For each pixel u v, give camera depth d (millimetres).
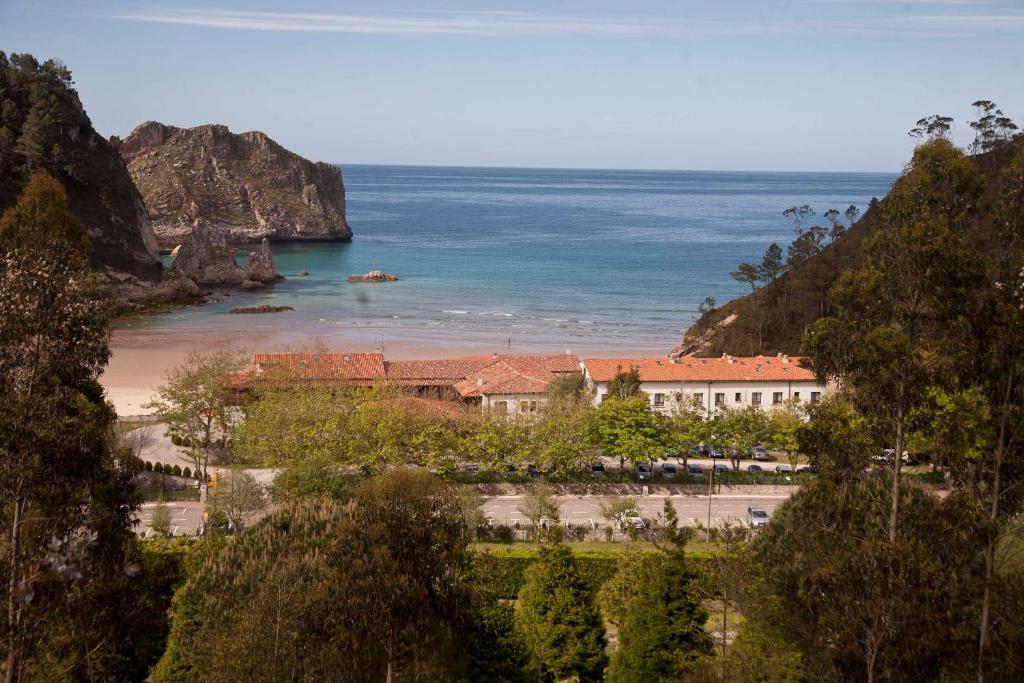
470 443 97438
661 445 100062
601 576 70875
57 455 38438
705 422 104438
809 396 121750
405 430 97000
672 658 52188
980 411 43281
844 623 37750
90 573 39219
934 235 41219
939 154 43781
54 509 38219
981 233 48750
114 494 41375
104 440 42344
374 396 106812
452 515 46344
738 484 96938
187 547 65000
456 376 127812
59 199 114938
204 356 138500
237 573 51031
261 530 56312
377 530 42312
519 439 98250
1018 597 38625
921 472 91062
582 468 102625
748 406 110812
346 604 40312
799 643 42656
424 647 41844
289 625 41625
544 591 56062
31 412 38375
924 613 35812
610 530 81312
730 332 168750
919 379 41438
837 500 43062
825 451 44938
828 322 44500
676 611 52656
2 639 36625
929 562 37844
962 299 41344
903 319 43000
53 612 37719
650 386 121000
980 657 37031
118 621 40500
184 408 102375
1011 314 39906
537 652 54938
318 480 80688
